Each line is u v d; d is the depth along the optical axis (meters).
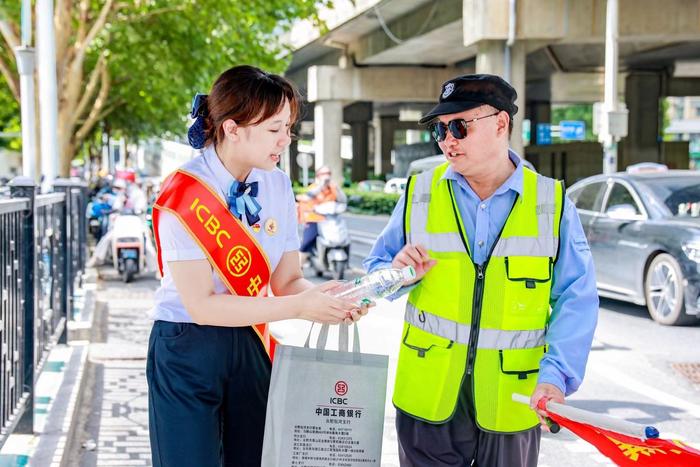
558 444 5.85
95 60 27.08
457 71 48.47
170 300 3.05
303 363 2.91
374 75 48.19
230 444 3.18
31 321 5.55
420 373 3.16
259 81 2.92
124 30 21.08
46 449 5.19
